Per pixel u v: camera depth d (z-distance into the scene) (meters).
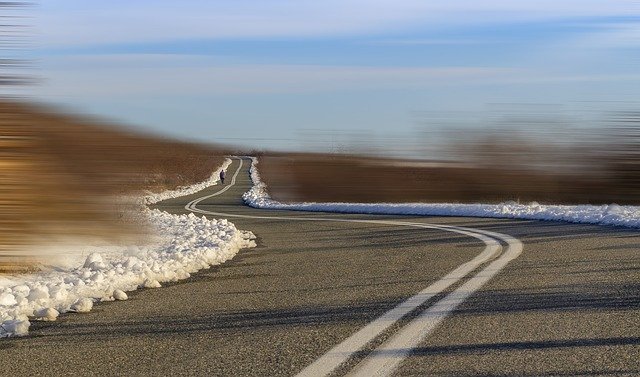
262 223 27.28
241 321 8.00
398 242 17.55
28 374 5.97
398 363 5.90
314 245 17.62
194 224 24.00
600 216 21.36
